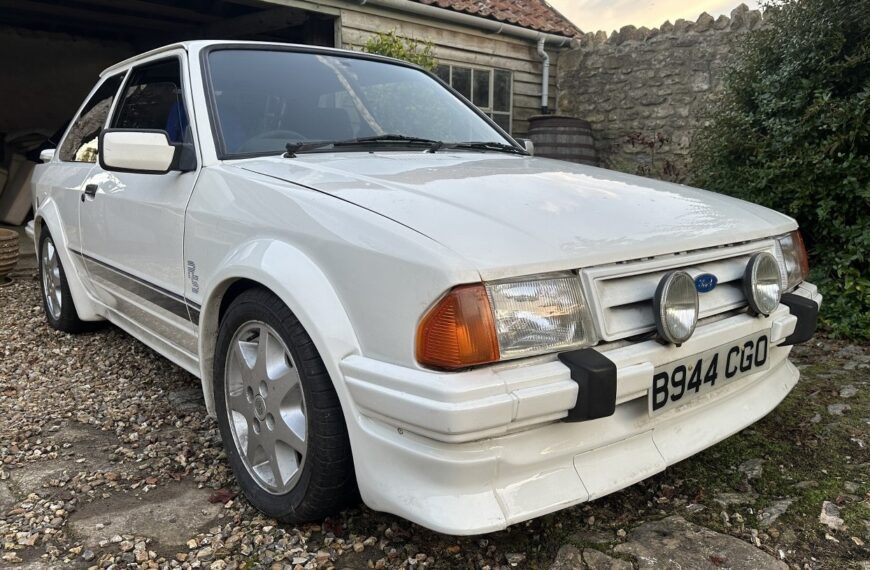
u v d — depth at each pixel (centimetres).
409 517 162
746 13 800
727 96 523
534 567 187
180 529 208
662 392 182
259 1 666
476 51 888
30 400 321
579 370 158
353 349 173
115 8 858
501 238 165
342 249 176
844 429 274
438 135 301
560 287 164
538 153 896
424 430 154
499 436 158
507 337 156
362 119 285
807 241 469
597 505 219
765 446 260
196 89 259
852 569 187
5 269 593
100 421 295
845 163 407
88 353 392
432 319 155
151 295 283
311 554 194
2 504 224
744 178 482
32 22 973
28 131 920
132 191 288
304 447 192
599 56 949
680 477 237
